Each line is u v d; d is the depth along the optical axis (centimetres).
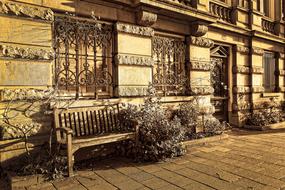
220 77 965
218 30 901
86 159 538
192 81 794
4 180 432
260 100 1079
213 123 781
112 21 620
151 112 599
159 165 500
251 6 1023
